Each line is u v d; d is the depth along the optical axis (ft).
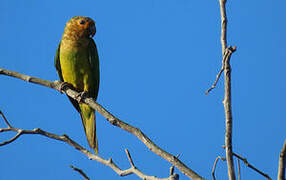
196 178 19.39
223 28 19.99
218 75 19.74
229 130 19.51
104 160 22.35
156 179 19.51
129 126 23.81
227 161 19.40
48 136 23.40
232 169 19.26
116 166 21.91
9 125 23.49
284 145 17.92
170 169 19.42
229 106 19.60
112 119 25.17
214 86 19.81
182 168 19.86
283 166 17.95
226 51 19.36
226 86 19.60
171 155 20.54
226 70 19.58
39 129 23.48
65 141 23.40
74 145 23.31
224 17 20.06
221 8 20.16
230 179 19.17
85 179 21.81
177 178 18.52
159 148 21.07
